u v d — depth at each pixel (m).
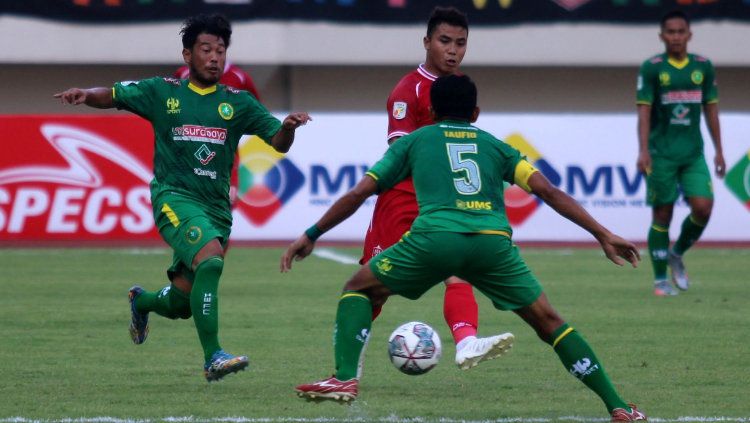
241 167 57.31
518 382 25.20
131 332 26.30
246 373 26.05
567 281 44.91
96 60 73.75
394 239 24.56
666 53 40.59
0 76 78.00
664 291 40.97
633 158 57.97
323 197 57.56
